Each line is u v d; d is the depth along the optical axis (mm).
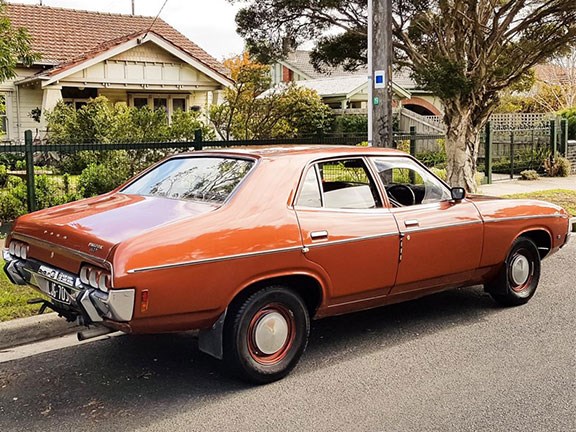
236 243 4383
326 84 31812
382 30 9398
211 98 24516
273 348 4680
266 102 19016
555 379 4719
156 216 4488
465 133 12594
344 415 4164
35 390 4598
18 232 4949
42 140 18219
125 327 4066
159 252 4066
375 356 5238
